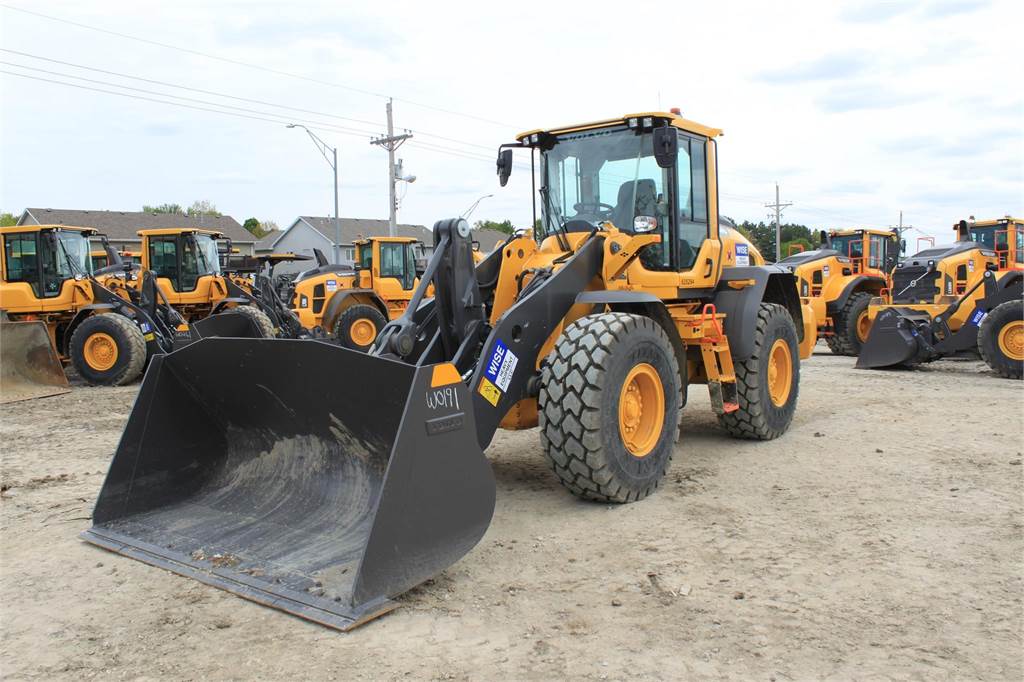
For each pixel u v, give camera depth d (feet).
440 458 11.07
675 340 17.44
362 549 10.75
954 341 35.27
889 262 52.42
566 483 14.71
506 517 14.49
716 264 19.97
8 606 10.95
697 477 17.13
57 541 13.62
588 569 11.84
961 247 43.01
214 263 49.19
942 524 13.56
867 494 15.53
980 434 20.94
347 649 9.39
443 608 10.52
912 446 19.67
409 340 13.67
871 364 37.37
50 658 9.41
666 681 8.54
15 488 17.52
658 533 13.39
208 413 14.76
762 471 17.58
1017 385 30.81
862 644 9.29
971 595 10.60
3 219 183.32
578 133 18.54
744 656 9.07
